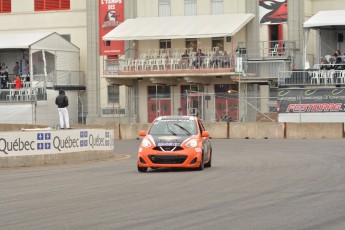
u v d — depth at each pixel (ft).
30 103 274.16
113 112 288.30
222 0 275.80
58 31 306.55
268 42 268.00
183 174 108.27
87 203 76.48
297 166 118.42
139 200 77.82
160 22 276.62
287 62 258.78
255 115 262.88
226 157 145.48
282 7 266.16
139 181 98.89
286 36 266.57
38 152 132.36
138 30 272.10
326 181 93.81
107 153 154.40
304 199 76.33
